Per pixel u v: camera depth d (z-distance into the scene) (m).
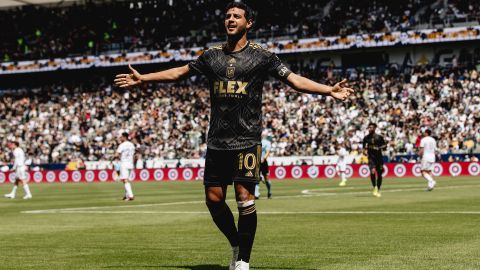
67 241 13.48
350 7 73.12
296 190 36.09
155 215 20.23
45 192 41.06
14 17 84.00
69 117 74.75
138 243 12.93
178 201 27.83
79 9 82.31
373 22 70.56
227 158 8.87
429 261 9.96
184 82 75.00
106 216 20.23
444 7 68.94
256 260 10.35
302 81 8.78
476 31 65.00
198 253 11.45
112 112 74.00
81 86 80.06
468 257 10.34
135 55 76.19
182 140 67.31
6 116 77.19
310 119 65.88
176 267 9.88
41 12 83.38
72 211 22.89
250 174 8.76
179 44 76.88
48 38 82.81
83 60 77.81
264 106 68.88
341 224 16.06
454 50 68.62
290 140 63.81
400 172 56.06
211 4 78.81
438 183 40.97
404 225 15.52
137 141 69.06
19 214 21.98
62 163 67.81
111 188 45.38
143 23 80.44
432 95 65.00
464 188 34.25
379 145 28.20
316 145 62.84
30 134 73.31
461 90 64.62
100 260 10.66
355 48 68.94
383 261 10.03
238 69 8.76
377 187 28.33
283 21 74.50
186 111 71.38
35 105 78.19
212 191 9.03
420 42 66.69
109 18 81.38
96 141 70.62
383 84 68.12
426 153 32.38
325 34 71.62
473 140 57.75
